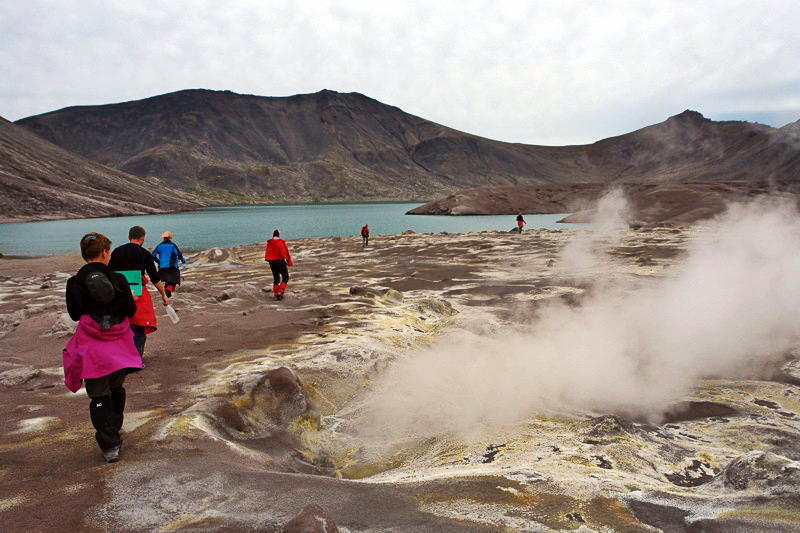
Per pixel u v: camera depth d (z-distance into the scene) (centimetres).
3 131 16750
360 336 831
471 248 2575
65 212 11819
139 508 309
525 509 303
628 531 273
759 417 527
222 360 700
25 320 936
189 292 1424
